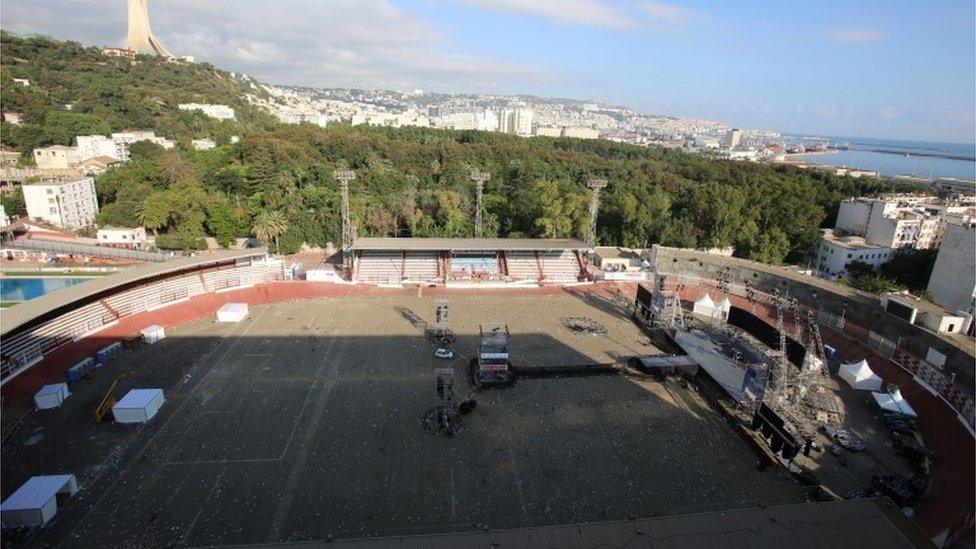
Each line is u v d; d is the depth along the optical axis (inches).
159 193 4584.2
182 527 1293.1
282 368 2149.4
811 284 2800.2
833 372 2279.8
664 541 1059.3
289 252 4394.7
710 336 2490.2
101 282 2412.6
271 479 1477.6
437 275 3422.7
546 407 1902.1
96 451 1579.7
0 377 1846.7
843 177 6968.5
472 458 1599.4
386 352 2322.8
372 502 1401.3
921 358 2156.7
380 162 6107.3
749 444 1710.1
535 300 3125.0
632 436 1739.7
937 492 1517.0
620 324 2763.3
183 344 2372.0
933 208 5000.0
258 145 5693.9
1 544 1217.4
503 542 1033.5
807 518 1142.3
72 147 6107.3
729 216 4525.1
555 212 4360.2
